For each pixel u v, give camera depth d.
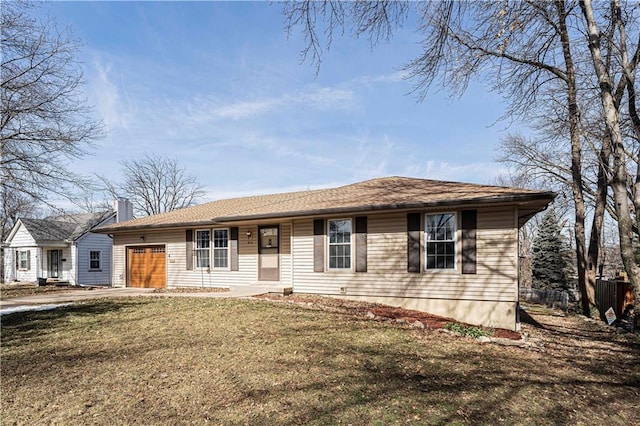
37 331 8.02
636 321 10.16
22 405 4.50
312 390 4.86
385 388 4.95
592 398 5.04
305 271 12.19
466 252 9.87
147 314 9.50
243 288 13.48
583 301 13.78
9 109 13.15
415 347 6.88
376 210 10.53
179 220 15.91
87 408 4.41
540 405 4.67
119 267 17.48
